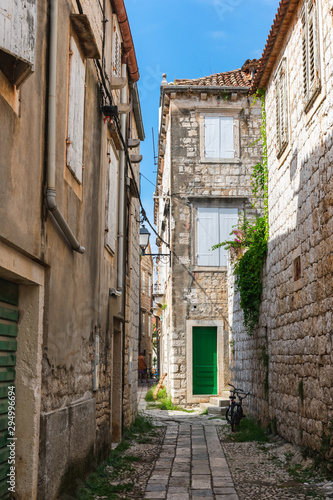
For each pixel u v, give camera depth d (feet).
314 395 24.77
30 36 12.05
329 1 22.57
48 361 15.66
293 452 27.40
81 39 19.65
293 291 28.99
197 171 59.72
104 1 26.07
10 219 12.32
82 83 20.48
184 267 58.54
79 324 20.24
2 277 13.78
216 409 50.67
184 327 57.93
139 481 22.45
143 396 73.31
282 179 32.04
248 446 31.37
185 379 57.11
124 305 33.73
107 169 27.50
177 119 60.29
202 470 24.72
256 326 39.45
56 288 16.63
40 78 14.87
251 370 41.24
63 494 16.71
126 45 33.27
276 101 33.37
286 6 28.45
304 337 26.63
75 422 18.65
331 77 22.48
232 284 49.73
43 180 15.16
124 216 33.99
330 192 22.66
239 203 59.47
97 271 24.32
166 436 36.27
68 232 17.13
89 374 22.29
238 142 60.13
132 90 39.45
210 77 63.00
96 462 22.90
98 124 24.62
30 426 14.53
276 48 32.42
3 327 13.84
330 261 22.66
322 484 20.97
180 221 59.21
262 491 20.47
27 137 13.65
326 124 23.24
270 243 35.17
